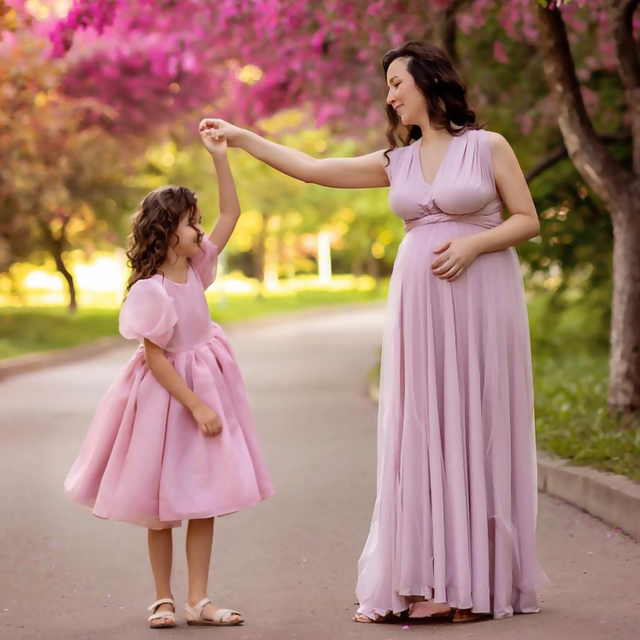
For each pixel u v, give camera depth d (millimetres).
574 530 9172
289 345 37312
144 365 6879
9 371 27734
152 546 6918
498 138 6734
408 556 6594
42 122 28266
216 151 7230
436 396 6629
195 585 6879
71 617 7094
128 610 7273
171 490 6668
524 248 22172
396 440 6742
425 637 6238
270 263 99000
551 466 10750
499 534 6602
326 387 23172
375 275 92250
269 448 14609
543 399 15508
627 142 19531
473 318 6676
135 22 19766
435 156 6797
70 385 24578
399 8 17312
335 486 11711
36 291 80062
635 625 6312
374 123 24219
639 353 13758
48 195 32250
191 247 6934
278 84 22156
